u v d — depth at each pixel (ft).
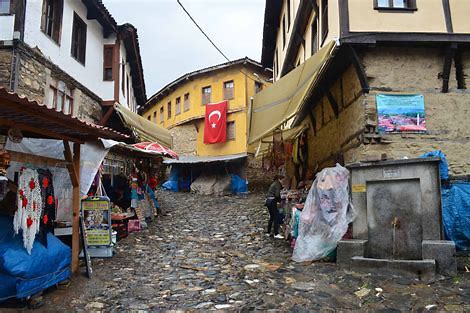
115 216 30.96
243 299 16.69
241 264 23.02
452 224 23.03
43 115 14.52
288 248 27.14
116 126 51.08
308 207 24.66
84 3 41.73
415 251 20.95
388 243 21.81
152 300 16.67
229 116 81.87
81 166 26.37
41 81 32.65
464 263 20.53
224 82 83.25
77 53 41.70
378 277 19.11
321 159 39.60
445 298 15.87
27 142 21.98
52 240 18.49
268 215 44.19
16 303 15.70
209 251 26.94
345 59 28.55
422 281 18.24
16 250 15.55
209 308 15.65
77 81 39.58
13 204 18.04
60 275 17.92
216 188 75.82
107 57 47.75
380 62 27.17
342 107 31.58
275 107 32.68
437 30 26.66
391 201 22.06
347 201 23.36
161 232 34.68
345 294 16.99
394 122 26.53
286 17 52.85
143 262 23.47
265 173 77.46
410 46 27.20
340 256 21.42
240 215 45.55
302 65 29.35
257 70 81.76
